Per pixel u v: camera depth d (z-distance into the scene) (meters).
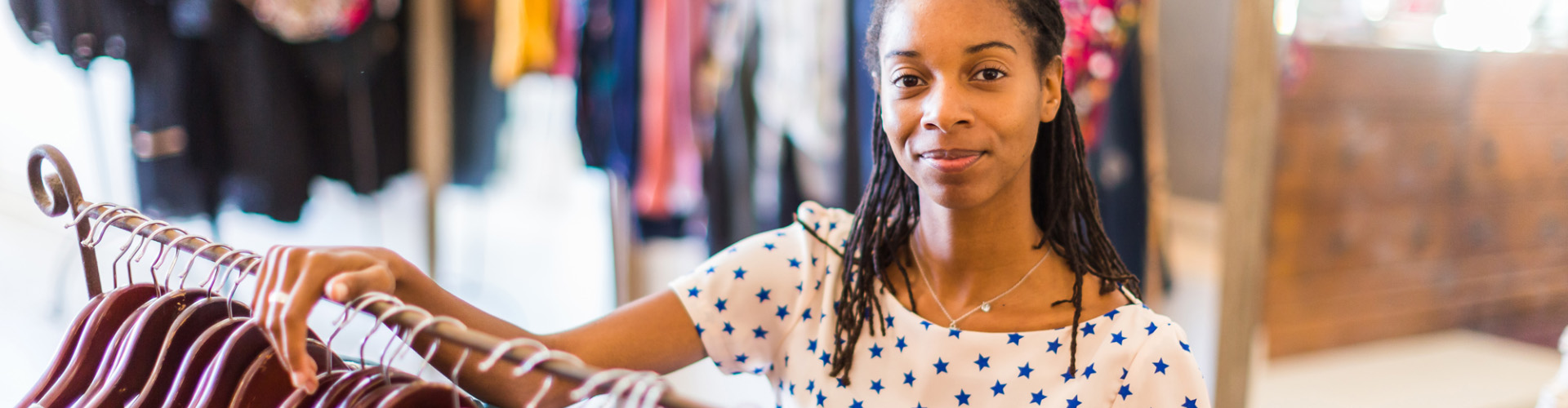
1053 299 0.69
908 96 0.63
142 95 1.99
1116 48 1.74
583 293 3.07
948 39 0.60
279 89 2.17
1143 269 1.86
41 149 0.77
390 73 2.42
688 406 0.44
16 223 3.81
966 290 0.70
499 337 0.70
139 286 0.74
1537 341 2.39
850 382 0.73
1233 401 1.35
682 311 0.78
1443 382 2.21
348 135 2.33
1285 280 2.20
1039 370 0.67
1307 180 2.16
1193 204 2.22
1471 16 2.16
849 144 1.74
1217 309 1.33
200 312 0.69
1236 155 1.28
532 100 3.49
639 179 2.18
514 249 3.56
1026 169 0.67
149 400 0.66
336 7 2.16
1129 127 1.80
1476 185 2.31
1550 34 2.23
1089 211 0.71
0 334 2.63
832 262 0.78
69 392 0.70
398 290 0.65
